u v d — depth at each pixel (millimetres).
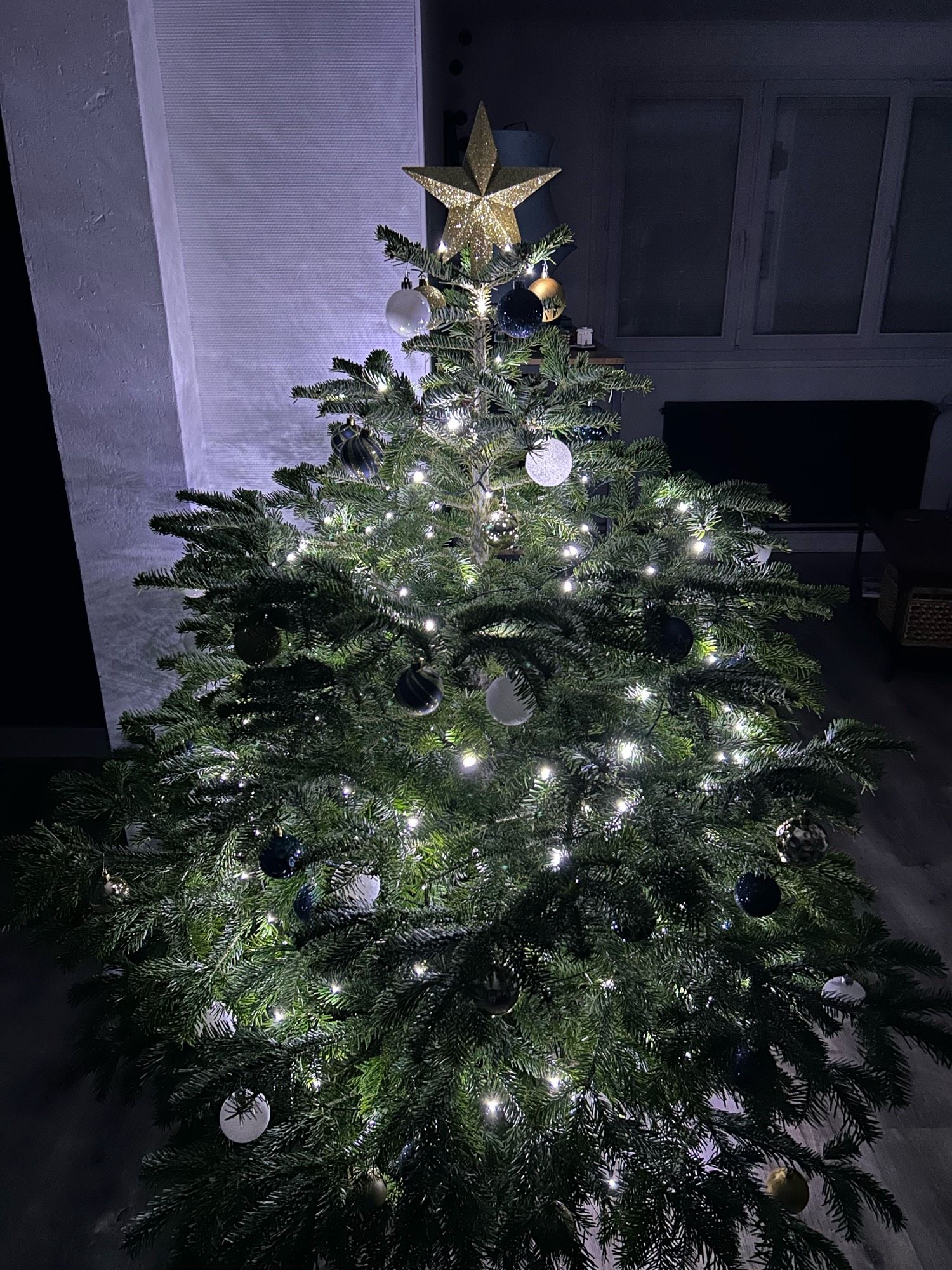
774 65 3951
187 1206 1315
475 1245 1138
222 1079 1239
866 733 1359
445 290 1520
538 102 4027
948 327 4359
